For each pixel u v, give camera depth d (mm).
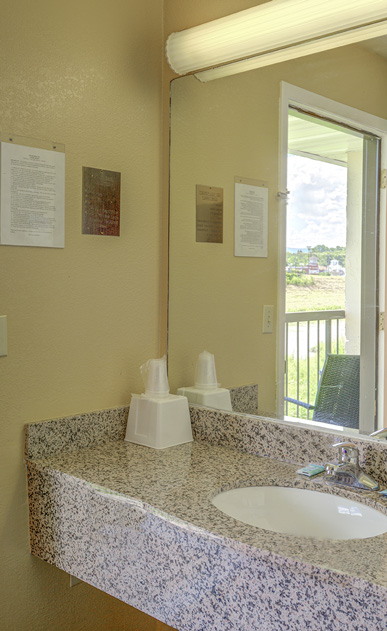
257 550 1058
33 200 1527
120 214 1751
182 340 1839
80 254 1648
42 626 1620
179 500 1285
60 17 1568
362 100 1405
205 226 1763
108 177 1709
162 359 1761
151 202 1847
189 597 1182
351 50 1426
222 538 1111
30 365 1549
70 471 1466
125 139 1755
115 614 1800
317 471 1446
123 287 1774
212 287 1750
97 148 1677
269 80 1599
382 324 1378
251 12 1550
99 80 1674
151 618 1922
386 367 1371
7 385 1502
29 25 1500
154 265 1869
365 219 1404
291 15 1477
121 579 1327
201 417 1771
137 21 1771
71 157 1610
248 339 1669
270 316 1621
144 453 1630
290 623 1022
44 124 1544
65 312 1621
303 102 1527
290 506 1393
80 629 1710
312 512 1359
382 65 1365
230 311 1704
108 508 1349
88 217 1661
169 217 1854
